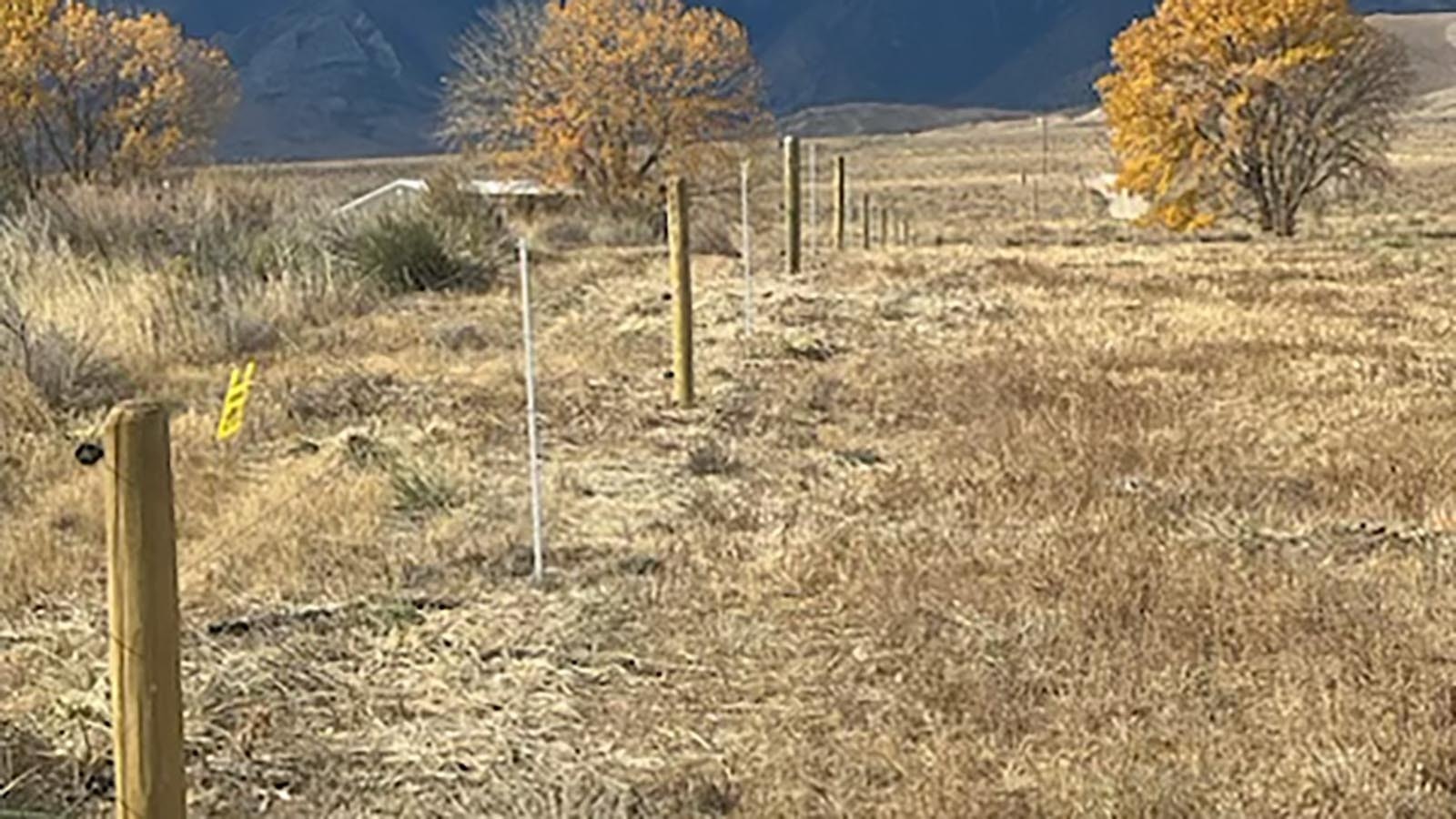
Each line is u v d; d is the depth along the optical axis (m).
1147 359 16.08
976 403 13.60
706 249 32.91
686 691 7.02
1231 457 11.47
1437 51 185.62
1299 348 16.89
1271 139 41.00
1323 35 40.16
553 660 7.37
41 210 21.88
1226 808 5.78
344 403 13.62
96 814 5.76
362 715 6.72
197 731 6.46
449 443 12.03
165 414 4.35
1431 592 8.20
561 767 6.27
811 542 9.14
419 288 22.95
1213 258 29.91
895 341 17.56
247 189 26.22
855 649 7.45
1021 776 6.10
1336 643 7.34
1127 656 7.20
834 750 6.36
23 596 8.13
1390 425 12.77
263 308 18.20
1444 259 29.52
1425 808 5.79
